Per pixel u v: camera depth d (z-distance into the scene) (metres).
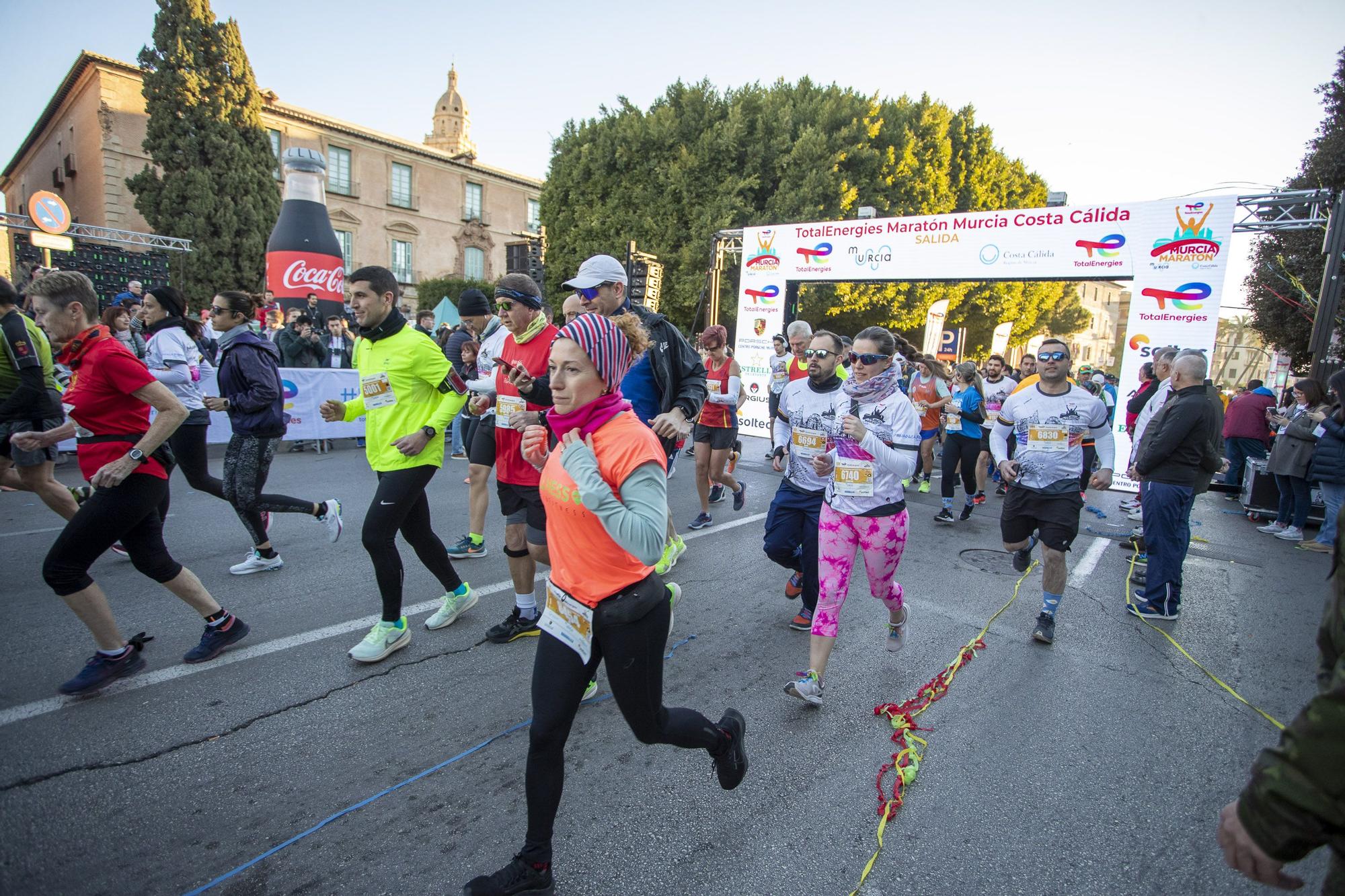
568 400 1.95
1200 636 4.77
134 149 29.55
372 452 3.68
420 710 3.23
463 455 10.70
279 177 34.72
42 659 3.52
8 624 3.93
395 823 2.49
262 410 4.58
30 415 4.35
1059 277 11.94
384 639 3.69
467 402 5.05
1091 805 2.80
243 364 4.45
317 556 5.37
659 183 22.53
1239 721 3.58
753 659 4.01
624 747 3.06
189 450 5.03
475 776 2.78
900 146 21.94
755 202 21.92
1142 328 11.24
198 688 3.31
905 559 6.27
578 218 24.45
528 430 2.17
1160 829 2.67
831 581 3.53
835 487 3.55
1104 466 4.40
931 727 3.34
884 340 3.48
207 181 26.33
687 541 6.40
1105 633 4.72
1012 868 2.42
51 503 4.50
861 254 13.76
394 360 3.54
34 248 18.39
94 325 3.15
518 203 45.50
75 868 2.19
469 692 3.42
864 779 2.90
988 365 9.73
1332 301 10.39
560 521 2.04
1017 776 2.97
